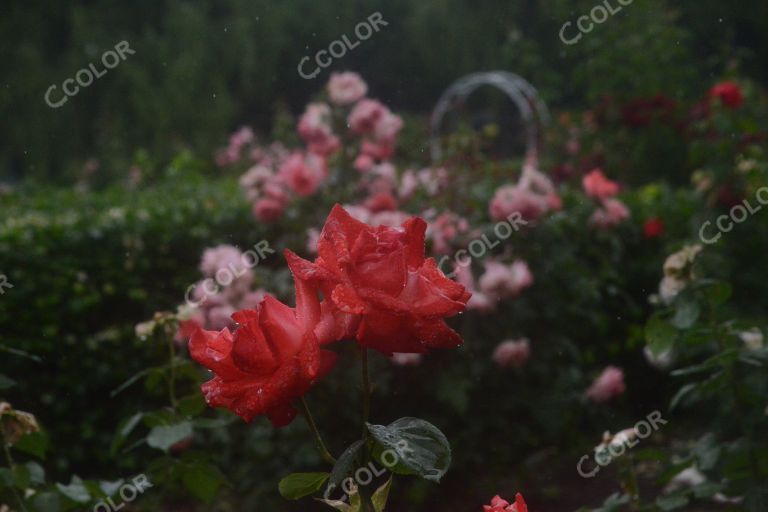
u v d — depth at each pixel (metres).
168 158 14.10
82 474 5.57
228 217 5.85
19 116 17.42
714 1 20.66
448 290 1.37
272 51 19.19
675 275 3.11
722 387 3.25
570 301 6.02
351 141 5.75
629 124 9.73
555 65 16.70
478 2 20.64
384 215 5.07
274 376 1.34
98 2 18.67
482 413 5.68
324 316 1.38
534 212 5.53
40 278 5.47
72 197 8.14
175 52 18.17
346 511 1.43
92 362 5.52
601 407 6.37
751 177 6.70
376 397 5.30
